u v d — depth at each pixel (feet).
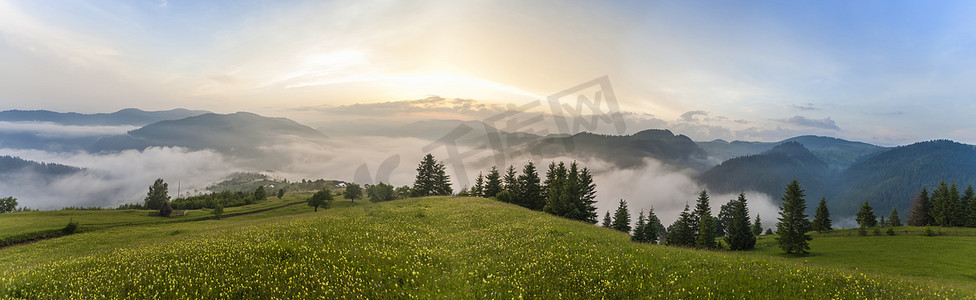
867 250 233.76
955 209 348.18
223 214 352.08
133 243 135.64
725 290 45.16
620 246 67.10
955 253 196.95
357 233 75.15
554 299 42.37
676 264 55.01
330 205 368.27
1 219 222.28
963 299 46.32
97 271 53.11
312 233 73.82
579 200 244.22
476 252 64.08
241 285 45.91
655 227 320.70
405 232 82.28
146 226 229.25
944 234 259.80
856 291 45.14
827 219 342.85
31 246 157.99
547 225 92.89
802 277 49.70
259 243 65.72
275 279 47.47
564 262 55.47
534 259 57.26
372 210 127.75
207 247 65.77
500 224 98.68
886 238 267.18
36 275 51.62
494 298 42.55
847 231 316.60
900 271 156.97
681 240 304.71
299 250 58.90
